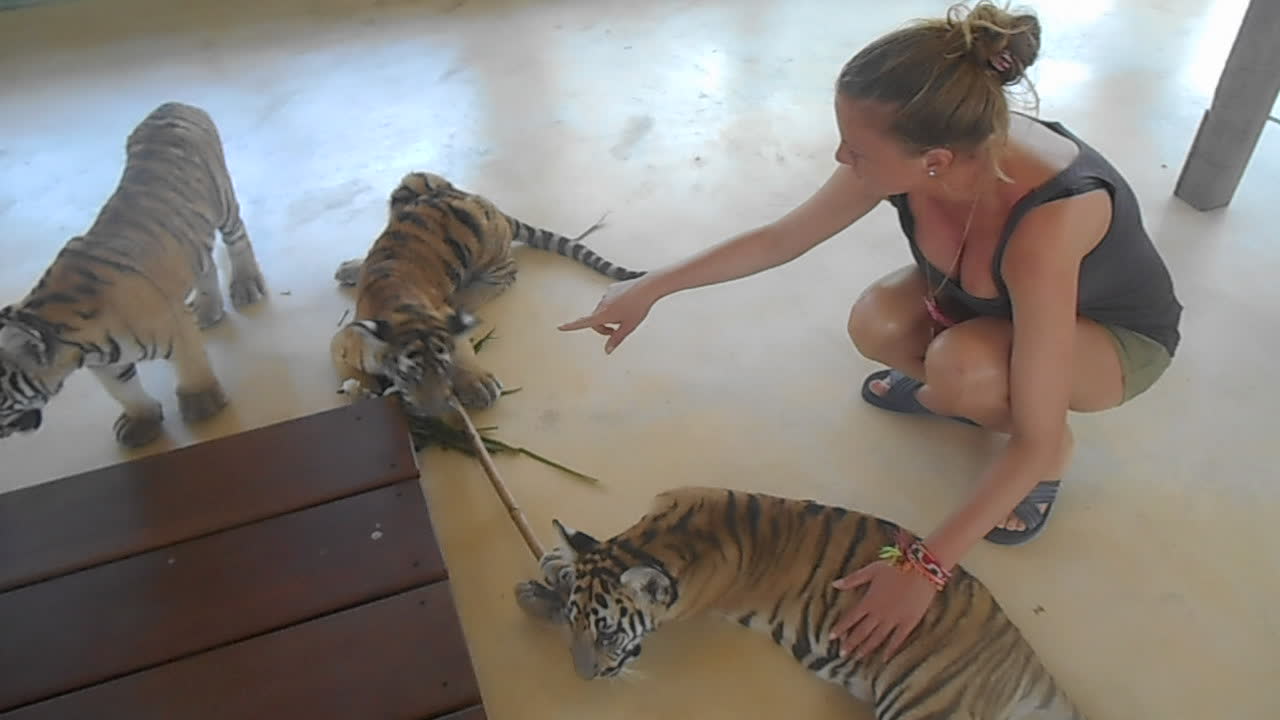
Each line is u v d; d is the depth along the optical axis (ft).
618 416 6.93
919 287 6.24
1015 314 4.97
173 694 4.87
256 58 11.28
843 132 4.72
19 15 12.16
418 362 6.27
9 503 5.68
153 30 11.87
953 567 5.28
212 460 5.91
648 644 5.62
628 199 9.02
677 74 10.85
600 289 8.04
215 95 10.59
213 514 5.63
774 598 5.44
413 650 5.02
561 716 5.32
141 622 5.15
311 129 10.02
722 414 6.93
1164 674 5.42
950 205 5.27
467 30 11.79
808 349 7.43
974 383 5.65
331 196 9.09
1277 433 6.68
